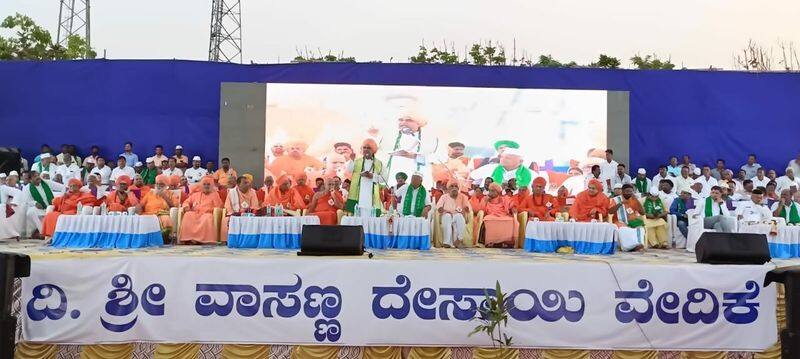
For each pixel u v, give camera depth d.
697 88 14.30
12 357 4.96
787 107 14.28
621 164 13.35
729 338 5.99
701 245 6.55
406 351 5.93
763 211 11.06
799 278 4.93
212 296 5.87
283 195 11.37
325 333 5.88
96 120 14.13
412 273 5.93
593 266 5.97
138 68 14.15
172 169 12.87
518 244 10.92
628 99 13.71
